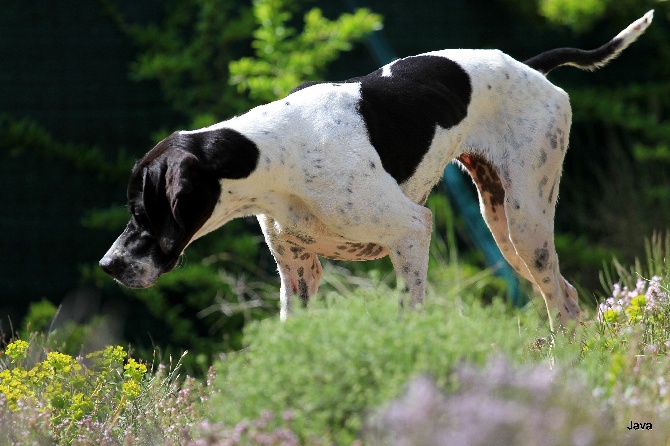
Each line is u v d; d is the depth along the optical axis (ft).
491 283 48.24
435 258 48.37
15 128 49.11
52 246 49.80
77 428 23.66
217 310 48.65
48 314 45.44
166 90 51.19
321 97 26.50
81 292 49.21
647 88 59.11
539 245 29.27
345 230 26.09
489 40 57.11
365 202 25.77
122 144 51.06
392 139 26.73
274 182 25.70
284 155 25.54
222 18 51.39
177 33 52.44
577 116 58.13
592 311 35.32
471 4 56.80
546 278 29.66
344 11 54.90
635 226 54.65
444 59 28.76
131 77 50.72
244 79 49.39
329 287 45.70
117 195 50.75
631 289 34.09
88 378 26.78
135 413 24.23
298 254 27.81
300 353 19.84
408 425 17.75
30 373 24.73
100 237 49.80
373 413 19.04
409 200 26.43
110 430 23.22
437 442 17.47
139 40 51.13
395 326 20.13
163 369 27.04
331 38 49.49
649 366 22.07
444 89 28.09
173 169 24.38
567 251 53.57
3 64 49.98
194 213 24.91
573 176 58.54
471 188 53.42
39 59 50.26
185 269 48.42
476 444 17.43
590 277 53.62
